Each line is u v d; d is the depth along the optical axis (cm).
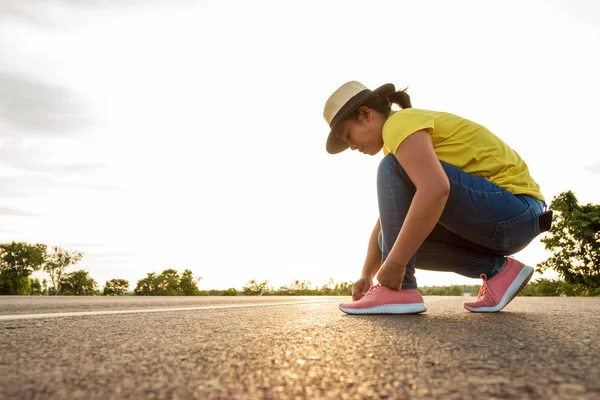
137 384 69
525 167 207
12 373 77
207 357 90
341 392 63
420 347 99
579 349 96
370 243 239
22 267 4931
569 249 1881
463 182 186
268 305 332
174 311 239
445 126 194
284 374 74
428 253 212
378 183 203
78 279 5169
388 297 193
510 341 107
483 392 62
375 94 206
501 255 213
